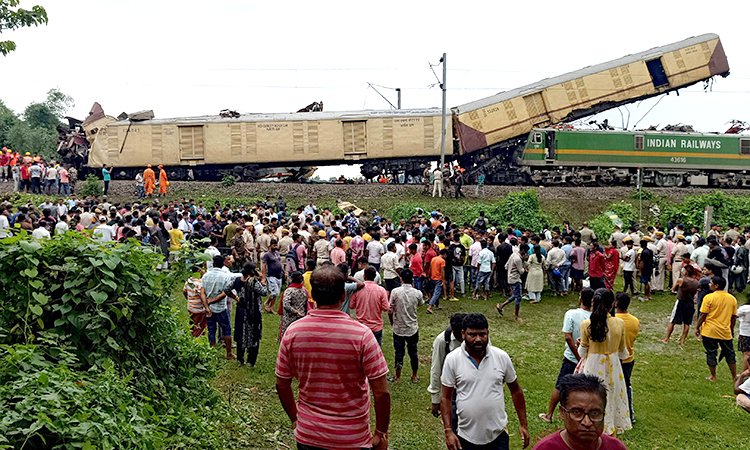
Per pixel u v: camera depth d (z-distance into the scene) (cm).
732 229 1545
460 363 430
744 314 775
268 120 2880
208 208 2459
